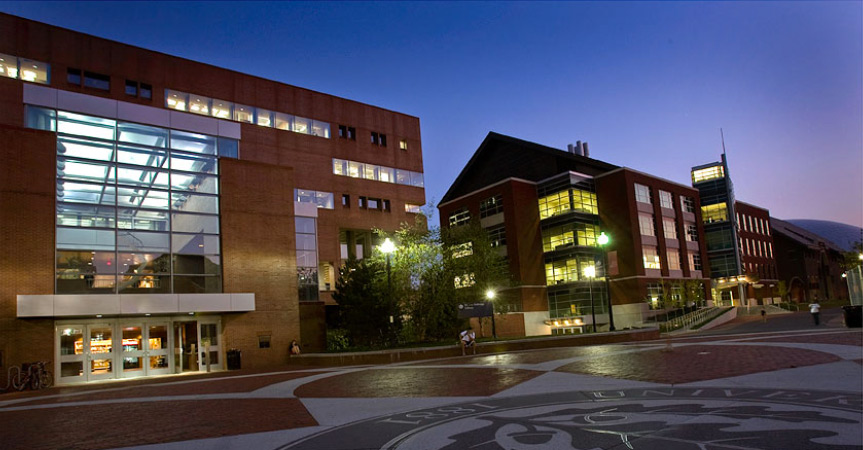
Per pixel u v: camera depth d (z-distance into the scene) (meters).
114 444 10.15
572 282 58.69
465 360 26.56
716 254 75.62
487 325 51.12
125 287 27.83
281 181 34.19
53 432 11.73
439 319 37.53
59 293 26.08
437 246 38.81
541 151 67.38
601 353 24.80
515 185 62.28
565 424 9.98
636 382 15.14
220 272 31.03
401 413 12.28
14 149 25.91
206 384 20.88
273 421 11.94
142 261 28.56
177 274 29.58
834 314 50.84
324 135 55.12
